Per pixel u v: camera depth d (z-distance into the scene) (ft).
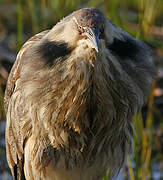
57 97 31.01
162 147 47.65
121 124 32.60
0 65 52.60
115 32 30.53
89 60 29.78
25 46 34.14
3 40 59.93
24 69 31.65
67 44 30.14
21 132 33.68
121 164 34.88
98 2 54.19
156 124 50.65
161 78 53.36
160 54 54.65
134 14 61.46
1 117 42.47
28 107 32.14
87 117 31.65
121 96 31.45
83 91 30.50
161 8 57.98
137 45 31.86
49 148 33.09
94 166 33.96
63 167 33.65
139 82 31.94
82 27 29.32
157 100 52.16
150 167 41.93
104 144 33.12
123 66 31.01
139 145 40.93
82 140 32.40
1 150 45.47
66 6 51.01
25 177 35.32
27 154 34.04
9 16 64.75
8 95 35.63
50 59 30.63
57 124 31.71
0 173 44.98
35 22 52.60
